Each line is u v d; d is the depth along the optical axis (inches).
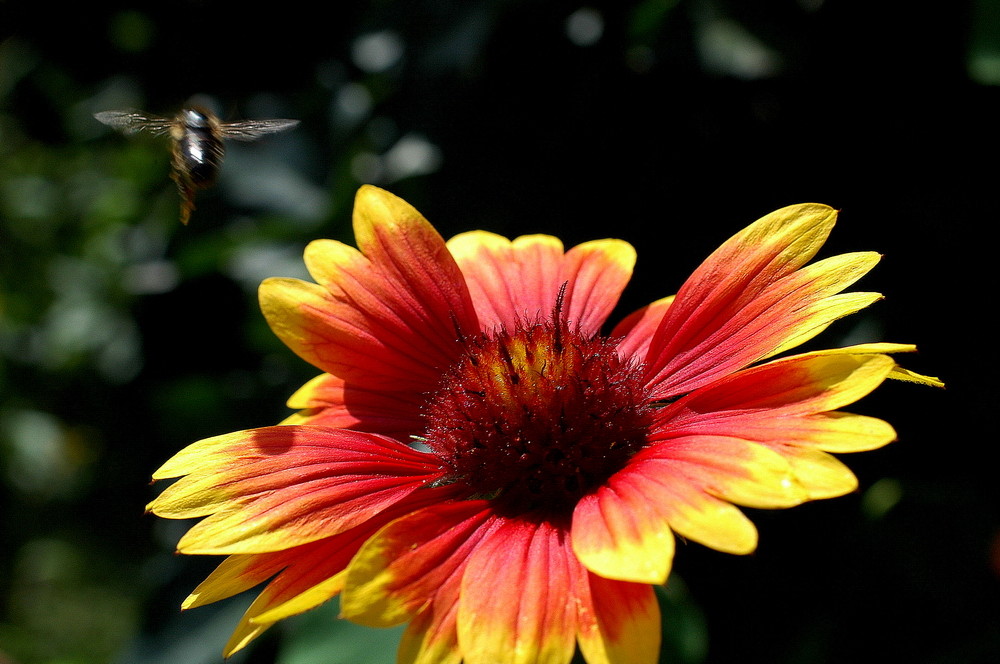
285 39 12.5
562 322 9.9
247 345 12.7
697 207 11.5
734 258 9.5
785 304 9.3
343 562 9.1
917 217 11.0
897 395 11.1
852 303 9.0
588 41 11.4
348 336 9.9
